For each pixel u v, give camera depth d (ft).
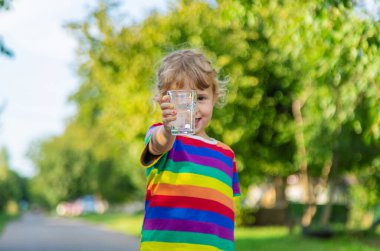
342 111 27.07
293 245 44.57
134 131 44.86
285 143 55.01
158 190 8.46
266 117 51.57
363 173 53.01
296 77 46.98
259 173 54.54
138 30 46.39
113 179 141.79
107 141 120.26
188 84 8.59
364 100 24.79
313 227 51.06
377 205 55.36
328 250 40.52
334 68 21.83
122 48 46.32
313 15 20.36
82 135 128.77
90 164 183.73
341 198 73.20
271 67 46.73
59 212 254.06
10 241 55.47
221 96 9.71
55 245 50.44
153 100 9.02
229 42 44.06
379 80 20.45
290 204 59.62
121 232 75.00
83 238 61.21
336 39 20.22
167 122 7.93
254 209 71.97
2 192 173.99
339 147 45.98
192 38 43.29
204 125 8.79
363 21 20.13
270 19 27.68
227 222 8.63
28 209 368.27
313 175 56.49
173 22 44.68
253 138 53.06
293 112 51.85
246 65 45.96
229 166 8.98
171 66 8.67
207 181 8.50
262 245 44.91
